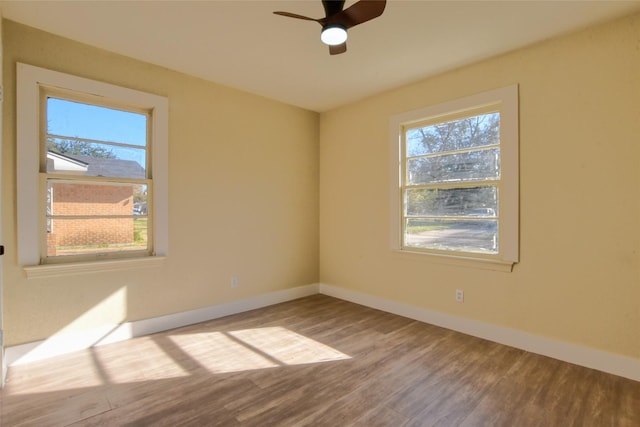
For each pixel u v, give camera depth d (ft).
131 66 9.52
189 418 5.98
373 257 12.60
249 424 5.83
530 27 7.80
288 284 13.66
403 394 6.77
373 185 12.55
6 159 7.79
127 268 9.59
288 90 11.96
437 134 10.84
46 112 8.46
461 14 7.27
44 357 8.30
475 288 9.83
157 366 7.91
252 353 8.65
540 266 8.60
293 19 7.55
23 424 5.76
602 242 7.71
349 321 11.11
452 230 10.47
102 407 6.28
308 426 5.79
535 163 8.63
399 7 7.00
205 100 11.09
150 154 10.14
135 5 7.05
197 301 11.02
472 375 7.52
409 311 11.45
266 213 12.87
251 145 12.36
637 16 7.24
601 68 7.68
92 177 9.12
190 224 10.82
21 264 7.97
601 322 7.72
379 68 10.06
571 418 6.01
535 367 7.88
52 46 8.30
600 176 7.72
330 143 14.25
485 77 9.49
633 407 6.32
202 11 7.25
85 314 8.94
